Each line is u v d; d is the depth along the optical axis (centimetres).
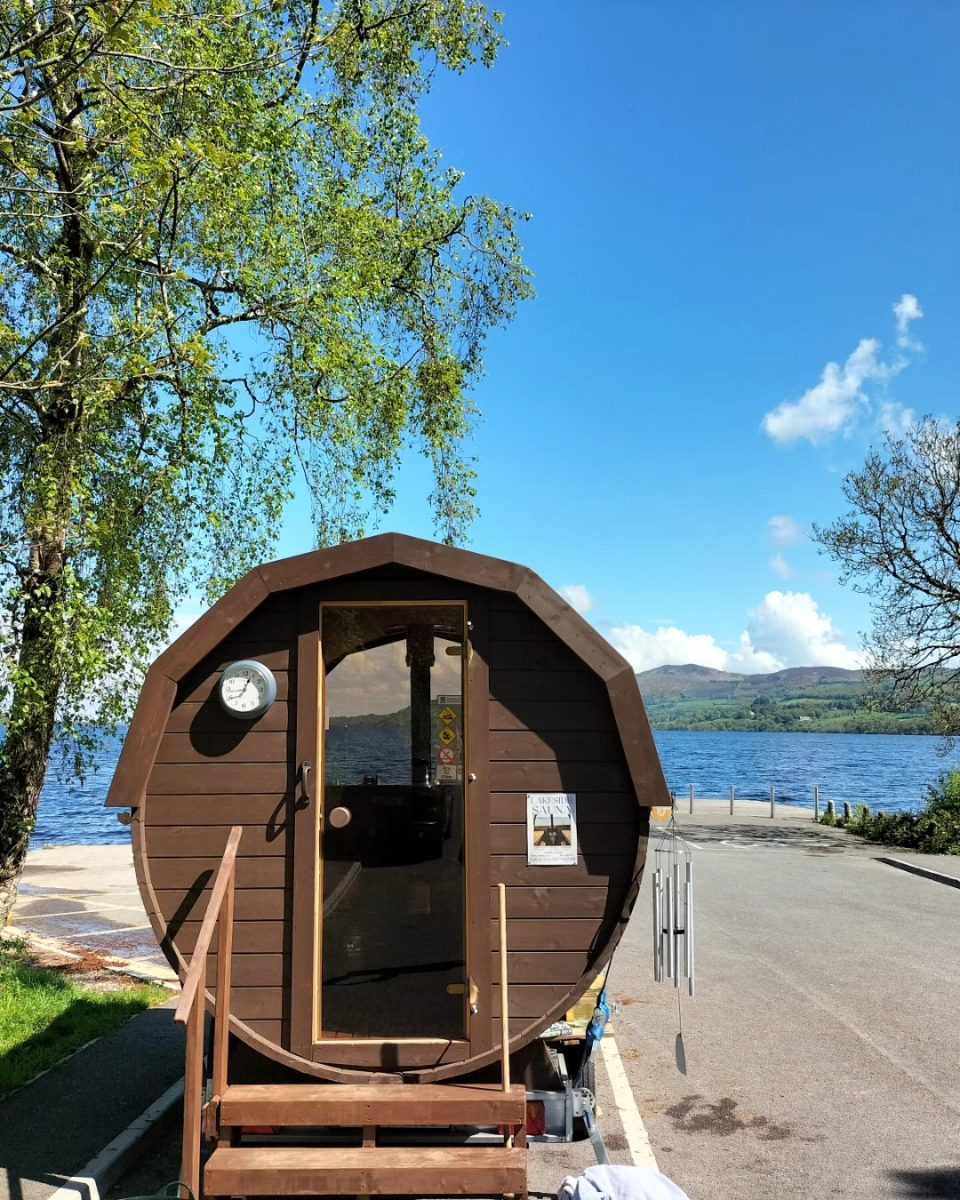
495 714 443
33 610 704
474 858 435
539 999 427
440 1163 378
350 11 1012
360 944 441
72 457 739
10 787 881
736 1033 746
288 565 442
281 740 443
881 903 1357
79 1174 458
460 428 1262
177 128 751
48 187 759
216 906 401
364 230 937
